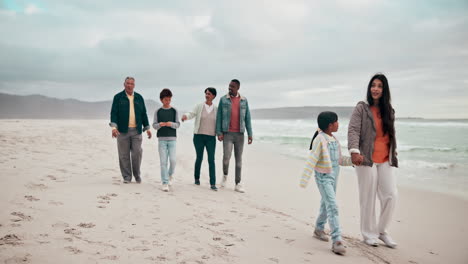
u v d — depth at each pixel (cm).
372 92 356
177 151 1145
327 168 332
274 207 507
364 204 356
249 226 382
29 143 952
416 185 723
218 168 878
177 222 370
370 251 332
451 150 1389
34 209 357
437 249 351
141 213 390
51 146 940
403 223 454
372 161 348
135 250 277
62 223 326
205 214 415
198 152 623
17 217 326
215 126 613
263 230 371
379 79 354
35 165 626
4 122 1897
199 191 568
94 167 683
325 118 338
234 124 608
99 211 379
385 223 356
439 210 523
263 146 1539
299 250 315
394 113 356
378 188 361
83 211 372
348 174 850
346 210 518
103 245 281
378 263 299
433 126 2830
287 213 474
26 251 251
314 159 332
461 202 570
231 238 333
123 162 568
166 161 549
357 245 348
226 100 604
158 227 346
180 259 266
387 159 355
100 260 250
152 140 1455
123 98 562
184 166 859
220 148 1287
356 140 347
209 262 265
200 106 611
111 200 433
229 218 409
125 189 510
